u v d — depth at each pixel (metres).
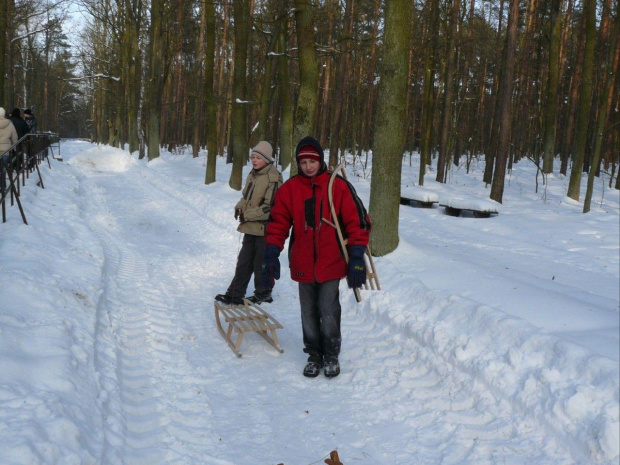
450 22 19.97
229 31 26.64
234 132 14.67
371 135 35.25
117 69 34.34
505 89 15.50
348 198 3.74
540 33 24.36
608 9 22.66
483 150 38.34
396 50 6.43
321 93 30.02
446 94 20.77
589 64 16.30
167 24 27.64
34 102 40.94
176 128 42.84
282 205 3.86
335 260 3.79
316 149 3.68
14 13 21.45
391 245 6.63
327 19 17.89
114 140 38.91
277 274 3.82
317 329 3.97
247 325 4.59
